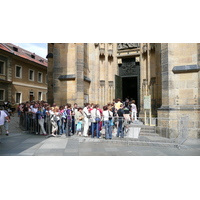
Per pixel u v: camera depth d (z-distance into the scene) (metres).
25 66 31.50
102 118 9.00
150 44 13.08
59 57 12.84
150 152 6.66
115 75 15.11
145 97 11.53
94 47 14.43
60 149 6.96
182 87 9.52
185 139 8.55
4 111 9.51
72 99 12.51
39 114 9.75
